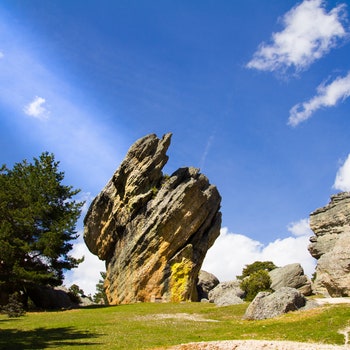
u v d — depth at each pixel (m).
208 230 69.94
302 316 31.05
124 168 70.00
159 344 25.91
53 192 60.47
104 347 25.44
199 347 22.19
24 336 30.31
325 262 43.69
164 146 70.62
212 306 49.03
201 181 71.00
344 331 25.03
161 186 68.94
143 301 62.22
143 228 65.19
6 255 52.69
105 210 72.75
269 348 20.50
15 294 51.38
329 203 66.12
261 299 35.94
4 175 62.44
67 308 56.53
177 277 62.53
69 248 59.62
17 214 56.84
